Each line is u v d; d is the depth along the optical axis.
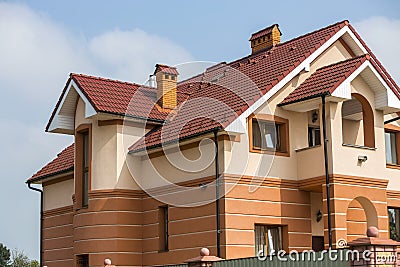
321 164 19.84
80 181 22.81
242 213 19.27
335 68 20.77
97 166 21.94
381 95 20.91
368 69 20.47
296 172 20.59
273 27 25.53
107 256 21.41
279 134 20.66
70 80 22.84
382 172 20.70
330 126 19.73
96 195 21.80
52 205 26.61
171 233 20.75
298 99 19.97
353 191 19.83
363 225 21.17
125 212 21.75
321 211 21.00
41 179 26.70
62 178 26.17
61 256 25.73
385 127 22.34
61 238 25.88
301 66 20.92
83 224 21.95
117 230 21.53
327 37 21.83
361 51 22.81
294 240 20.19
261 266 14.19
